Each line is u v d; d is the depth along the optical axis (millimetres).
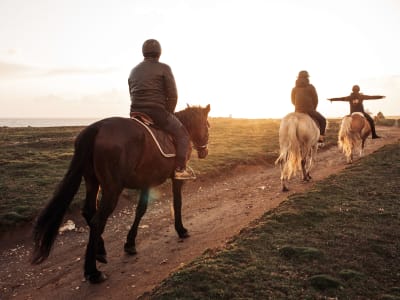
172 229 8930
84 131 6125
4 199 10680
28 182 12742
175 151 7156
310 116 12156
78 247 8203
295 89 12523
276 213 8188
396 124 41250
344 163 16188
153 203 11383
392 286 5227
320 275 5371
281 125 11484
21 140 27328
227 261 5895
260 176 14953
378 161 13984
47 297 5996
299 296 4945
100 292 6008
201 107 8438
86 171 6145
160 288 5320
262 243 6602
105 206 5945
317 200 9117
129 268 6836
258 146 21578
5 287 6469
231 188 13125
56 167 15555
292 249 6195
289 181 13312
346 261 5902
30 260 5746
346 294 5016
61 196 5742
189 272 5551
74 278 6602
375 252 6223
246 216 9414
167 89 7055
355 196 9430
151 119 6918
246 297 4918
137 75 6996
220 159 17125
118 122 6281
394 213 7984
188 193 12648
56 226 5699
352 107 16344
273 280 5324
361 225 7367
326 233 7016
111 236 8672
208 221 9367
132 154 6188
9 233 8742
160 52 7254
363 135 16016
